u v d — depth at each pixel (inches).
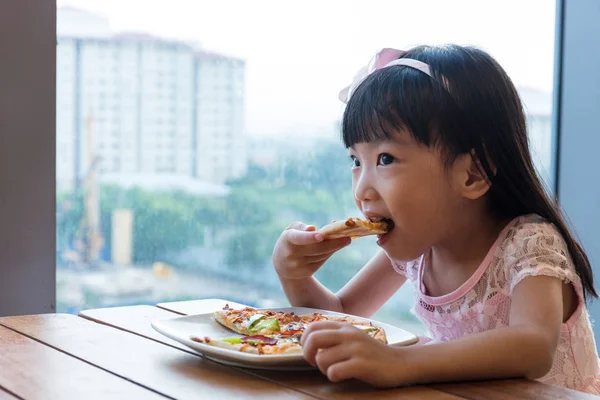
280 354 34.6
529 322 38.6
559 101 97.8
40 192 68.1
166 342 41.3
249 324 40.7
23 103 66.9
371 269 58.8
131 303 84.1
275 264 51.3
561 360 47.5
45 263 68.6
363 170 46.3
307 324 41.3
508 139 47.0
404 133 44.0
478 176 46.1
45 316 49.1
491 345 35.0
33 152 67.6
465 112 45.1
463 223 47.8
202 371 35.3
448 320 51.7
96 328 45.1
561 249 45.4
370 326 40.3
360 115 45.4
